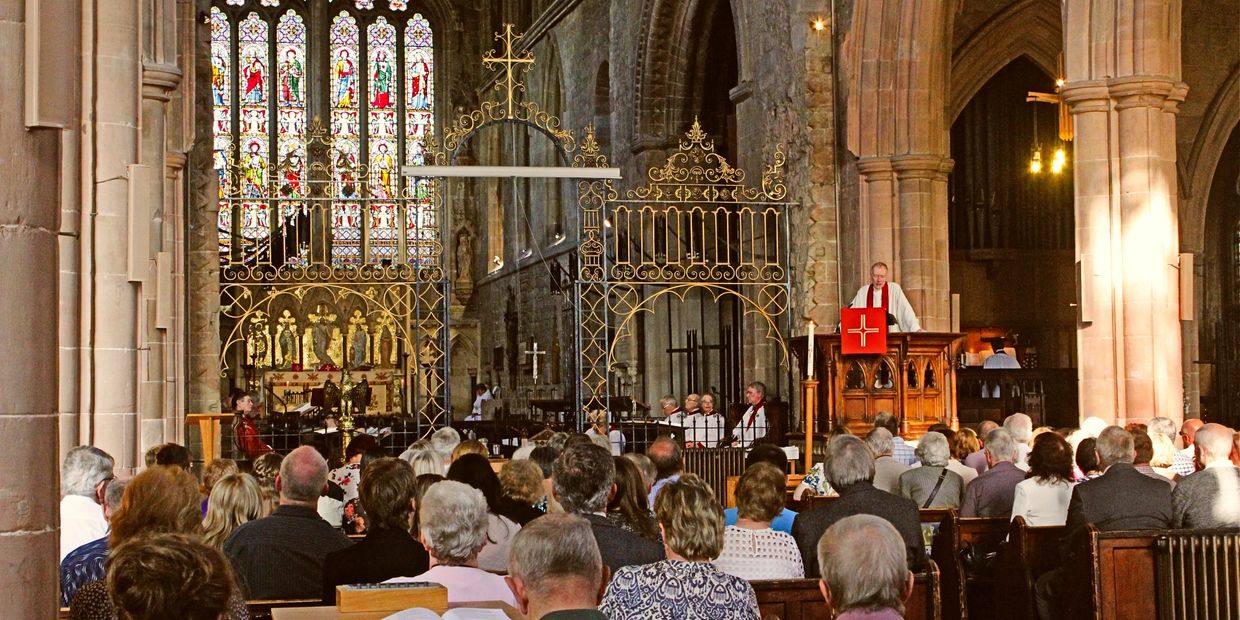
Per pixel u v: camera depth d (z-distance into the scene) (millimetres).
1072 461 11461
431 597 5969
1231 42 30203
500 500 9539
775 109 26375
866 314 19359
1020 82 32469
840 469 9508
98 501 8938
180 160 21188
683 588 6441
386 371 48375
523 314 46688
